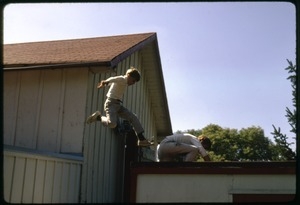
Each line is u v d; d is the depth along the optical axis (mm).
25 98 6727
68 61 6305
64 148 6277
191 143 6059
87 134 6453
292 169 4488
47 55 7172
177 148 6023
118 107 6484
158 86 10812
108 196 7348
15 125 6641
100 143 7059
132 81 6543
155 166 4898
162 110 11586
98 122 7008
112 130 7746
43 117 6531
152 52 9789
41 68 6402
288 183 4469
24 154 4234
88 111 6508
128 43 8109
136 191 4859
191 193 4719
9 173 3936
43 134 6449
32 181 4430
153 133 11734
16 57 7176
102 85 6457
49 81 6676
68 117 6406
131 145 7965
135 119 6688
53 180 5020
